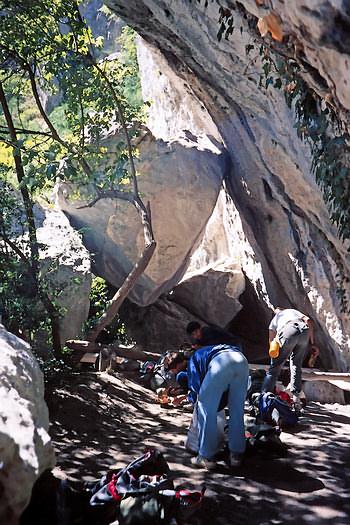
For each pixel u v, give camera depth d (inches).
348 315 381.1
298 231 404.5
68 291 397.4
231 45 313.9
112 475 176.2
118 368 356.2
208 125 481.7
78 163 374.6
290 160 349.7
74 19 343.3
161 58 437.1
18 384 128.0
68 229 436.5
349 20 135.1
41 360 333.4
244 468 225.6
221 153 467.2
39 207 453.7
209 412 224.8
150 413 296.4
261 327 512.1
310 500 199.6
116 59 366.9
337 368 403.5
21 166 340.5
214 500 199.0
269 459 235.5
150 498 163.0
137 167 435.8
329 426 285.9
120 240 448.1
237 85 346.6
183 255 458.0
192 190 445.7
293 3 146.3
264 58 252.7
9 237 336.8
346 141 237.9
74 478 209.9
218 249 553.9
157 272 457.4
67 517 155.1
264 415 274.1
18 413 118.3
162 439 257.1
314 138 255.8
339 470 225.8
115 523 162.9
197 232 455.2
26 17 341.4
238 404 225.9
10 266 330.6
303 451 246.2
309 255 400.8
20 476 108.9
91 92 349.7
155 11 329.4
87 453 235.9
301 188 358.6
